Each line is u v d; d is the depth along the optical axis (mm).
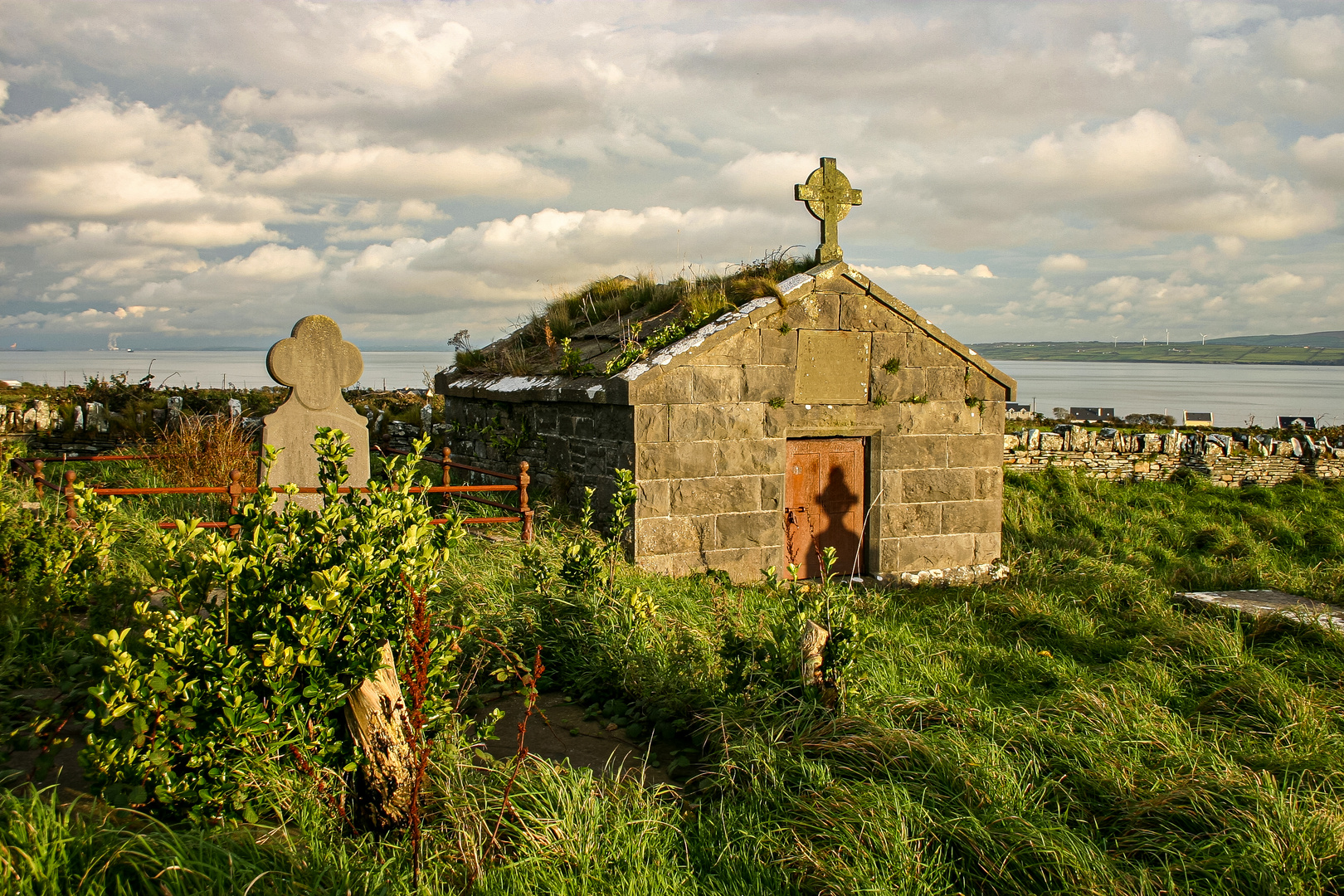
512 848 3398
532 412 11203
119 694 3094
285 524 3830
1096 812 4176
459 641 5402
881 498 10492
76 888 2627
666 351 9117
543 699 5547
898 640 6938
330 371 9156
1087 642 7766
